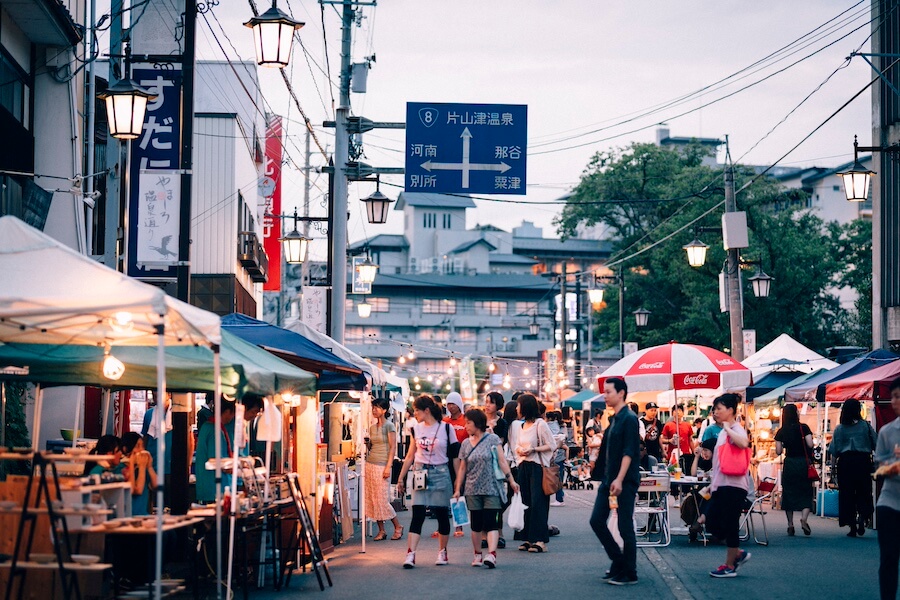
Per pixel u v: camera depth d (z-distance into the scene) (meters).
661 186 50.38
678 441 21.92
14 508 8.32
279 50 12.91
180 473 12.34
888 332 23.39
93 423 17.73
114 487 9.12
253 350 10.95
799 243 43.25
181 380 10.05
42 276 7.81
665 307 50.03
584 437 34.69
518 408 14.60
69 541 8.58
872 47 24.00
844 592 10.52
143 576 10.66
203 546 10.84
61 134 16.45
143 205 12.55
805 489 16.19
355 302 85.31
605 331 54.47
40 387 11.24
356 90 20.55
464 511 12.68
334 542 15.41
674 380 15.70
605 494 11.27
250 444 13.75
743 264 25.84
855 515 16.06
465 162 18.69
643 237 49.78
